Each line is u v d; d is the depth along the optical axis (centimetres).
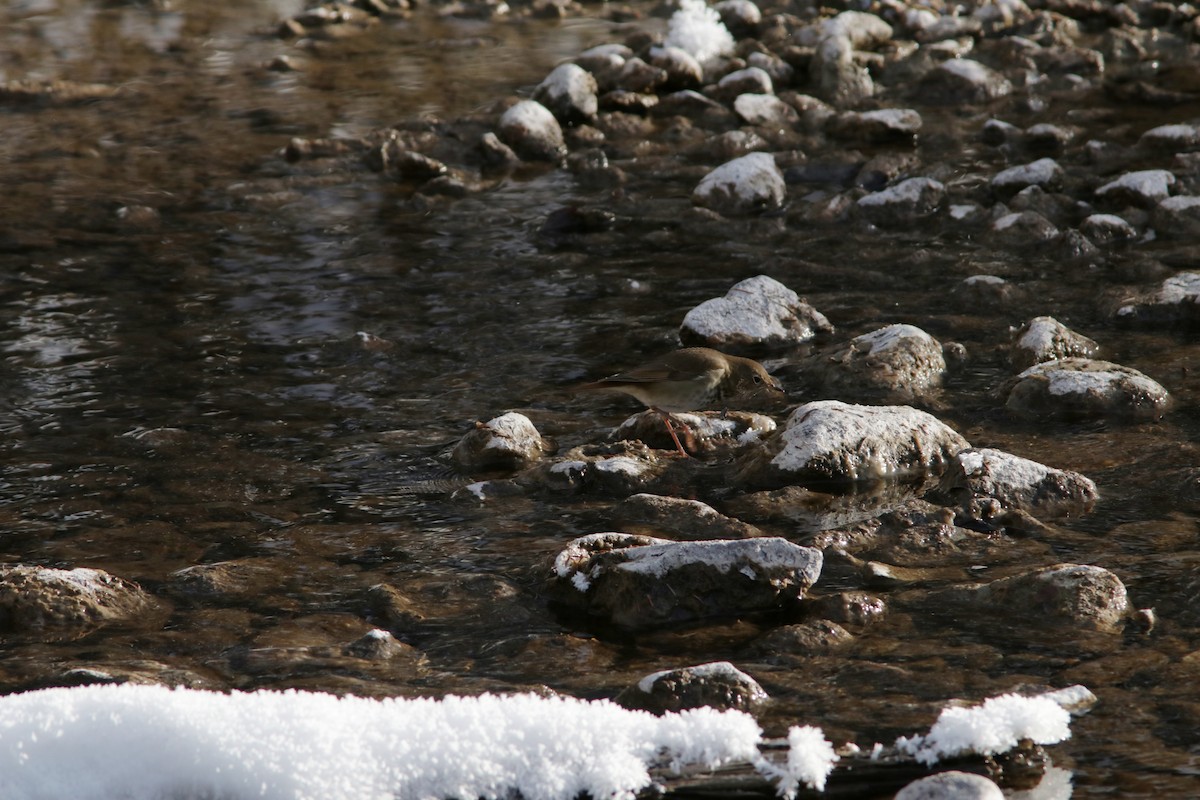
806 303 3095
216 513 2206
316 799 1314
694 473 2323
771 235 3725
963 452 2191
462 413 2641
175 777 1345
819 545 1992
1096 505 2117
